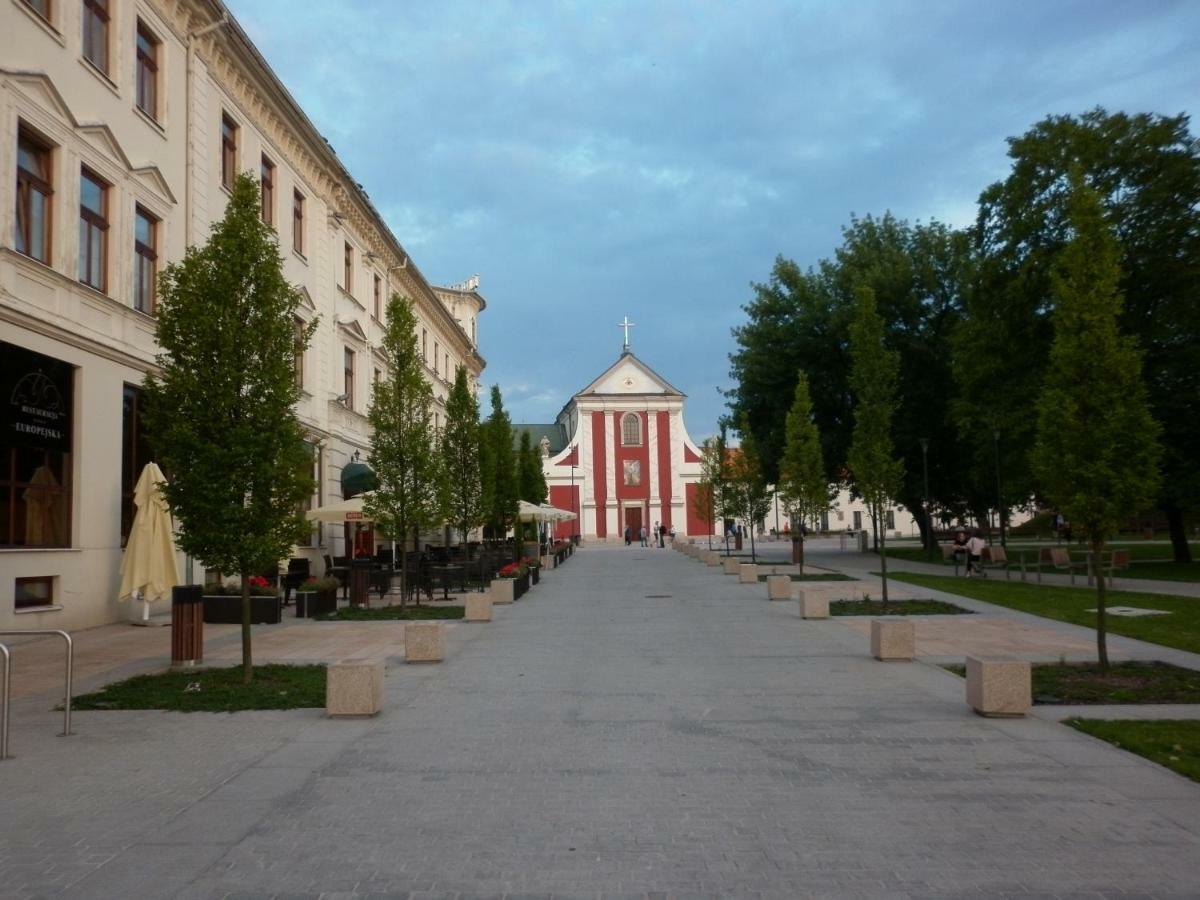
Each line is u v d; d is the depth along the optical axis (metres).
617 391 76.06
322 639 14.56
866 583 24.62
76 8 16.09
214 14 20.70
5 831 5.49
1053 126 29.42
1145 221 27.69
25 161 14.95
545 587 25.64
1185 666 10.66
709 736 7.75
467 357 58.78
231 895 4.53
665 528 71.75
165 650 13.38
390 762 7.01
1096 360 10.46
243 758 7.16
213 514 10.41
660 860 4.95
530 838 5.31
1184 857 4.93
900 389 39.75
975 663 8.62
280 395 10.81
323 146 27.80
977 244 31.94
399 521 18.44
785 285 43.00
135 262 18.14
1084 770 6.60
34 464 14.95
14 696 9.80
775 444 41.34
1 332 13.88
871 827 5.44
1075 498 10.35
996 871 4.75
